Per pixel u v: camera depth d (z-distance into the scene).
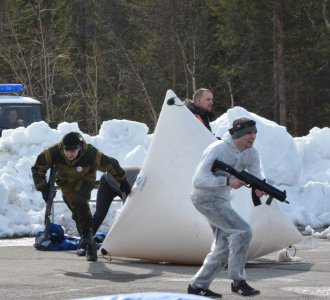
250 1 52.38
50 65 55.66
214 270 10.12
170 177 13.26
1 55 52.03
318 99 55.59
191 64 59.31
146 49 60.12
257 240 13.10
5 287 11.21
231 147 9.85
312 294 10.75
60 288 11.15
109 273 12.55
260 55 54.81
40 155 13.86
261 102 55.50
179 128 13.34
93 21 63.06
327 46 50.50
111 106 58.25
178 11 59.44
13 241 16.70
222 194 9.98
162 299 5.29
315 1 52.06
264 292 10.87
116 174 13.58
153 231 13.29
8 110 24.94
